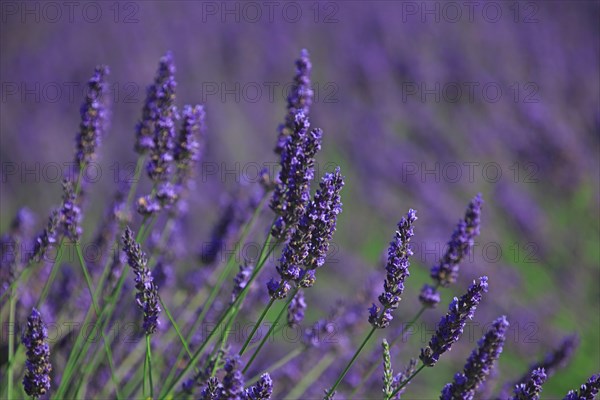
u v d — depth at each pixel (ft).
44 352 15.70
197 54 77.82
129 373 24.73
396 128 70.79
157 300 16.57
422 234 56.54
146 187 41.19
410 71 76.18
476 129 67.62
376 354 26.55
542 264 52.54
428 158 65.51
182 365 22.61
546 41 82.48
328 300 44.68
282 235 17.24
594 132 70.54
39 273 26.14
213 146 59.47
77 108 67.82
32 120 64.44
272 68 78.23
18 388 20.89
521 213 56.18
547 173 61.72
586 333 46.21
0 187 57.11
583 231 56.90
